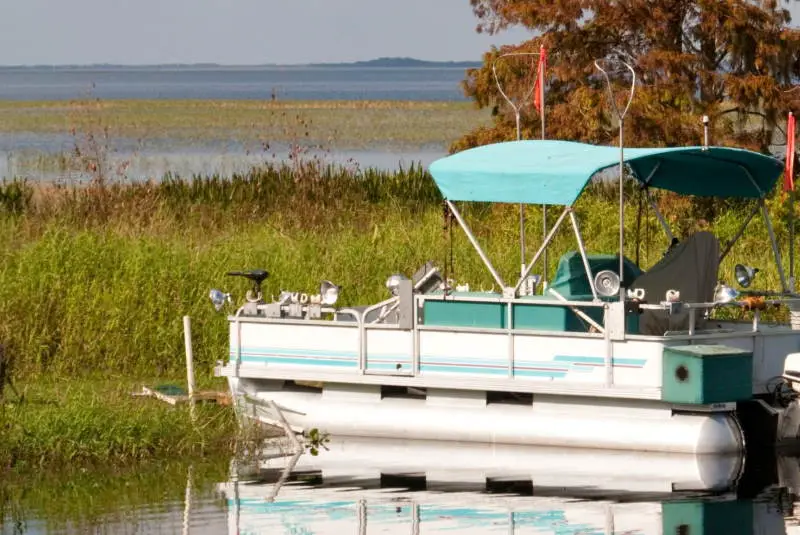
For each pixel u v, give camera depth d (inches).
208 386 1531.7
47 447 1290.6
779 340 1358.3
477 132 2728.8
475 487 1220.5
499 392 1368.1
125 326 1652.3
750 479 1241.4
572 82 2667.3
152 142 5526.6
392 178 2753.4
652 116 2479.1
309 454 1336.1
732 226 2224.4
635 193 2365.9
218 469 1286.9
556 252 2068.2
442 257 1963.6
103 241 1930.4
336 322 1379.2
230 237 2198.6
